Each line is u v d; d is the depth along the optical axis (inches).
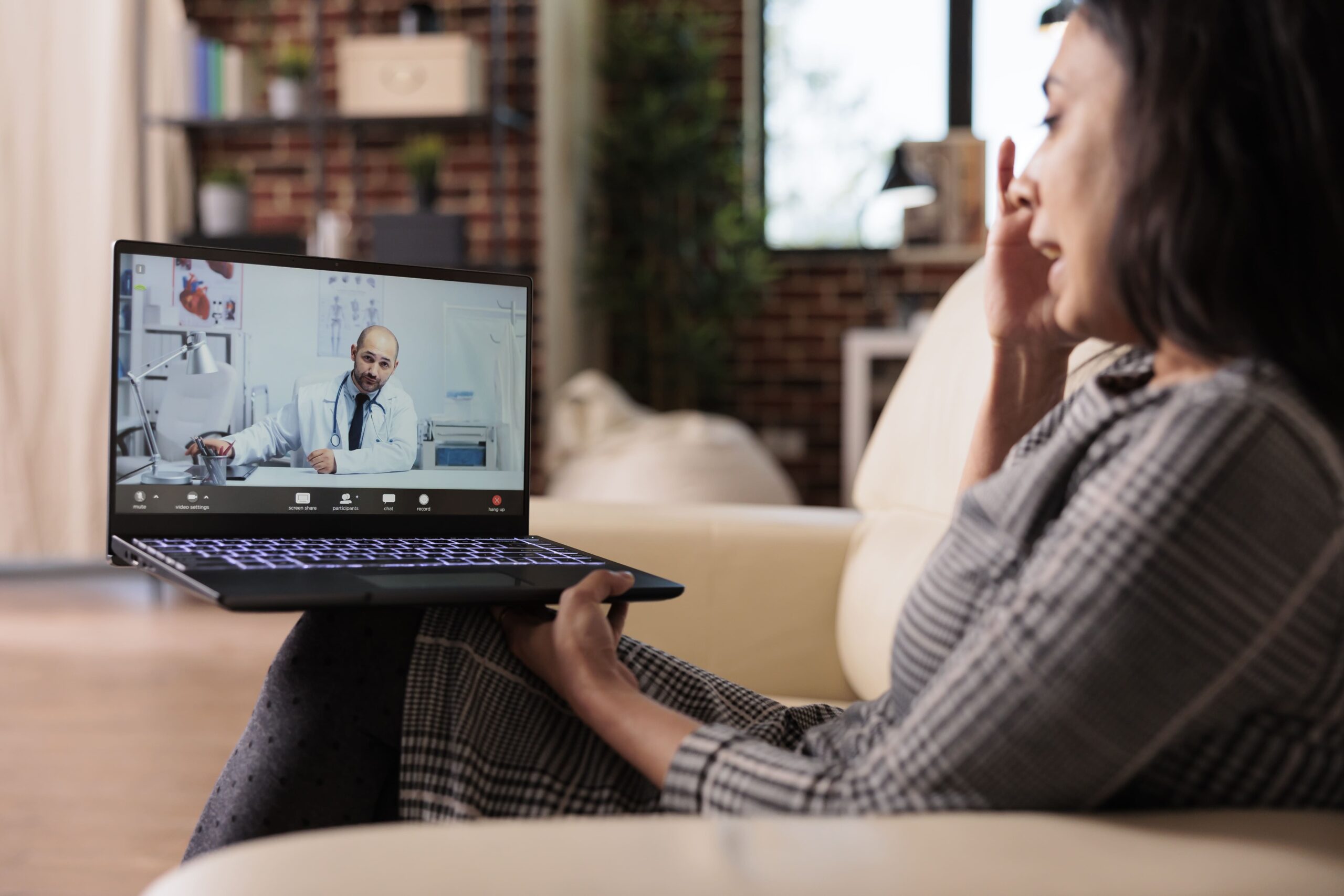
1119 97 23.4
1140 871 19.3
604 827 19.5
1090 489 22.2
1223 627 20.5
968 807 22.5
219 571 31.1
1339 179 21.7
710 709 35.7
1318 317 21.8
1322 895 19.4
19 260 145.0
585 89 193.8
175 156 163.2
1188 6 22.4
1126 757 21.3
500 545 39.4
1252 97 22.0
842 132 201.6
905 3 198.8
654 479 140.4
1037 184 25.5
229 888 17.1
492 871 17.7
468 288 41.7
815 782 24.1
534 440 165.0
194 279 37.7
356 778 31.4
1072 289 24.8
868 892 17.9
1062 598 21.3
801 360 205.2
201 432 37.5
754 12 201.6
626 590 32.6
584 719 29.5
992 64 197.3
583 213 192.9
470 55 154.9
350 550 36.1
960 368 56.3
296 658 31.8
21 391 144.9
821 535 59.0
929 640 27.7
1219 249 21.8
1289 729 22.5
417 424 40.6
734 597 58.3
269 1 165.8
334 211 166.2
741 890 17.6
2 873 66.5
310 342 39.2
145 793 80.0
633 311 194.7
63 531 146.3
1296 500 20.6
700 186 197.3
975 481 35.1
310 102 160.7
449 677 31.4
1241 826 21.4
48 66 145.9
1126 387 26.0
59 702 101.9
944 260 200.1
